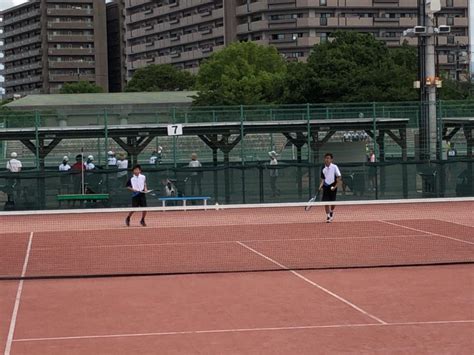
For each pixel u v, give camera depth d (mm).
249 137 42188
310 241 22453
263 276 16234
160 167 35656
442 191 35906
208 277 16250
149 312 12516
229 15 139125
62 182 33656
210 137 39781
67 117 39969
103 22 183250
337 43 87750
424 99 39531
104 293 14469
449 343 9945
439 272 16344
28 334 10938
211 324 11438
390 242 21922
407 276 15867
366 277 15836
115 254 20328
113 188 33781
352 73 81438
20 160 40656
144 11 164000
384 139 40812
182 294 14211
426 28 38469
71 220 30859
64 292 14664
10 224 29547
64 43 181125
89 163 35938
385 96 78875
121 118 42281
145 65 162250
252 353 9570
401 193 35750
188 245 22000
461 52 125188
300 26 131500
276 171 35062
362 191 35500
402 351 9570
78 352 9797
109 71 190750
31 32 188000
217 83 93500
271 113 39219
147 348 9961
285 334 10656
